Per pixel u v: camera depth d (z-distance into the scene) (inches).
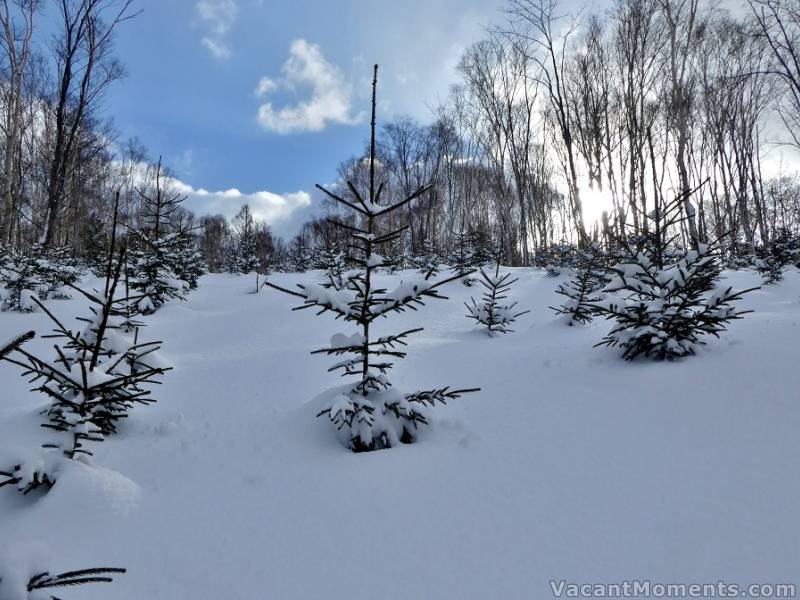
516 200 1508.4
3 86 890.7
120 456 132.4
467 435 129.8
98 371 131.6
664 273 173.0
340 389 151.8
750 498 88.9
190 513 101.7
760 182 1144.8
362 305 131.8
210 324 367.6
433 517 92.9
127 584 80.2
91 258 643.5
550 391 158.9
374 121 140.2
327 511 98.3
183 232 422.9
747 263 658.8
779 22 735.1
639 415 130.8
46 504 98.3
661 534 81.6
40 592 62.6
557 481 102.2
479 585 73.3
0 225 705.0
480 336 306.3
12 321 390.3
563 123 967.0
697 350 168.6
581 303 281.0
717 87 1027.9
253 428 148.9
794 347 157.2
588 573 74.0
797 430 110.6
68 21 799.1
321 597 73.7
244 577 80.3
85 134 970.1
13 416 153.2
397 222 1539.1
